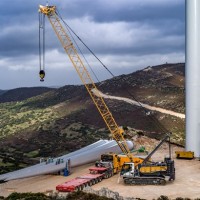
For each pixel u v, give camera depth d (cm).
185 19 8131
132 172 5566
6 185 6288
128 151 7744
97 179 5750
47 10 7831
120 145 7762
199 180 5750
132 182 5506
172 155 8062
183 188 5266
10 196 4416
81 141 17888
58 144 17800
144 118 19412
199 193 4981
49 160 7162
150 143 9606
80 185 5138
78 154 7606
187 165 6956
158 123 18362
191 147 7962
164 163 5653
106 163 6216
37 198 4231
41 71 7631
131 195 4912
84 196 4353
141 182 5494
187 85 8038
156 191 5112
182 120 18400
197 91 7900
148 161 6194
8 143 19575
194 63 7894
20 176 6925
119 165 6456
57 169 6788
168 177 5544
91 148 8362
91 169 6041
